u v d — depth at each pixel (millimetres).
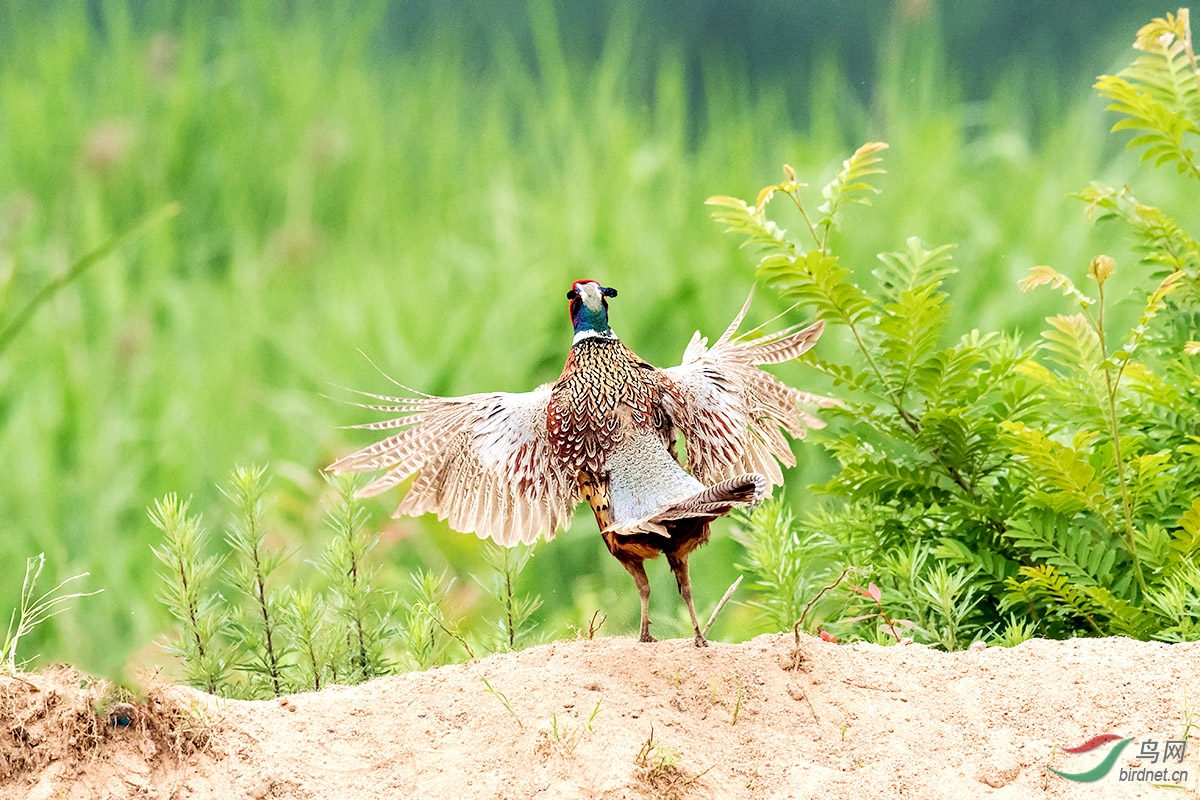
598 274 16516
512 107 22938
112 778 6016
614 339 7297
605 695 6492
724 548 13125
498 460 7266
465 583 11602
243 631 8023
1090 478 8102
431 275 17406
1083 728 6457
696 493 6574
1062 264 15711
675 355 15359
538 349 15625
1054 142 19000
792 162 17906
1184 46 9328
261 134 20125
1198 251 9086
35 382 15164
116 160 18828
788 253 9086
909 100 20031
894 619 8625
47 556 12477
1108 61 22609
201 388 15547
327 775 6098
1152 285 9344
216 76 20922
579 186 18219
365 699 6613
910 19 20906
